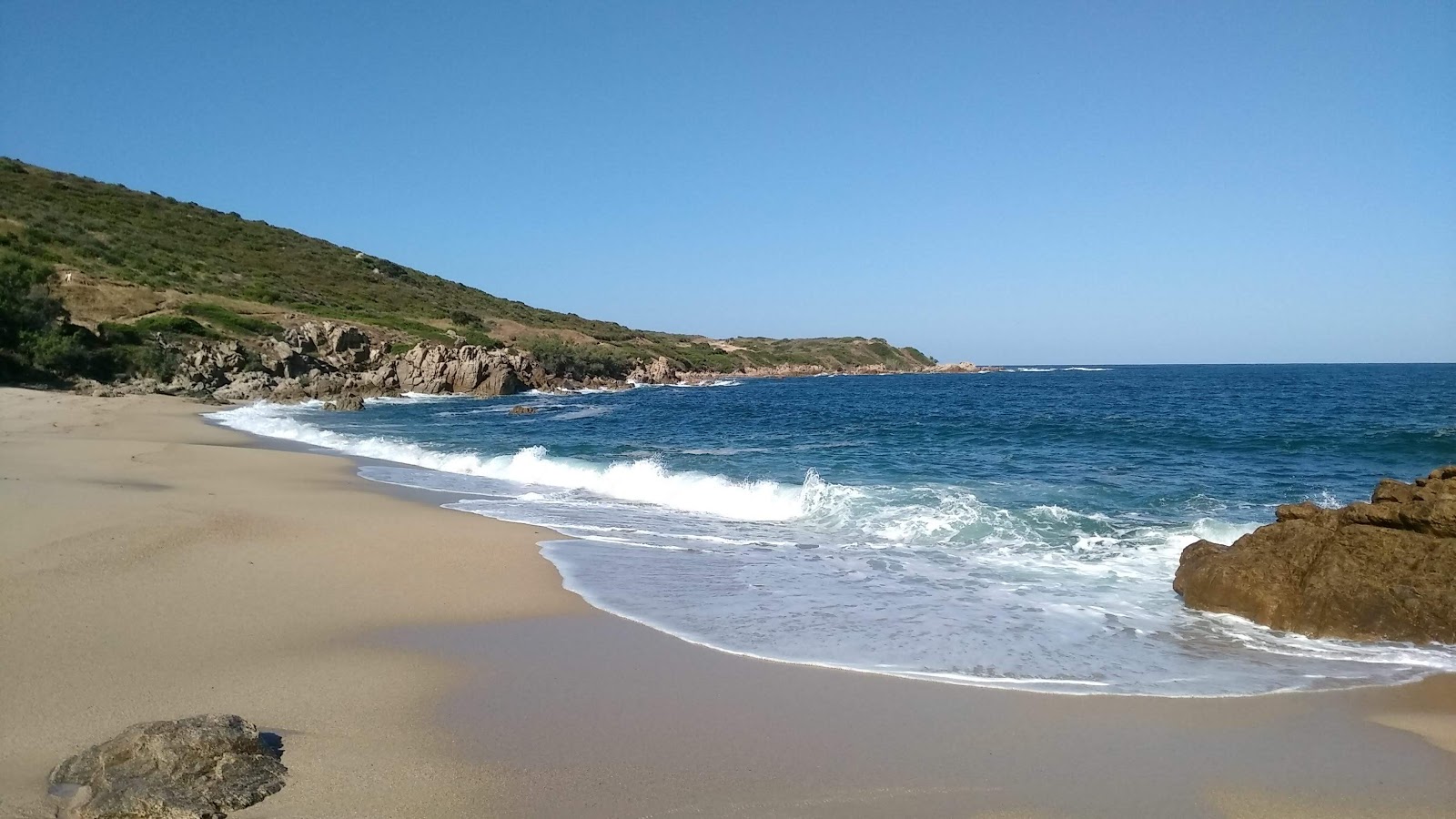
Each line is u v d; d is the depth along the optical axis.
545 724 5.43
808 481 15.62
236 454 20.23
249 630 7.09
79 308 55.78
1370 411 37.72
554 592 8.74
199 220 100.12
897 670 6.64
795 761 4.99
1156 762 5.08
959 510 13.32
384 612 7.82
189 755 4.44
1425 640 7.40
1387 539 8.14
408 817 4.21
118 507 11.72
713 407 50.09
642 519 13.48
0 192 82.19
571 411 45.56
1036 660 6.94
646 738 5.27
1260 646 7.37
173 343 53.38
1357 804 4.59
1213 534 11.49
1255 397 54.16
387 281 103.06
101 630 6.86
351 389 56.25
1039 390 72.38
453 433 30.89
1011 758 5.10
